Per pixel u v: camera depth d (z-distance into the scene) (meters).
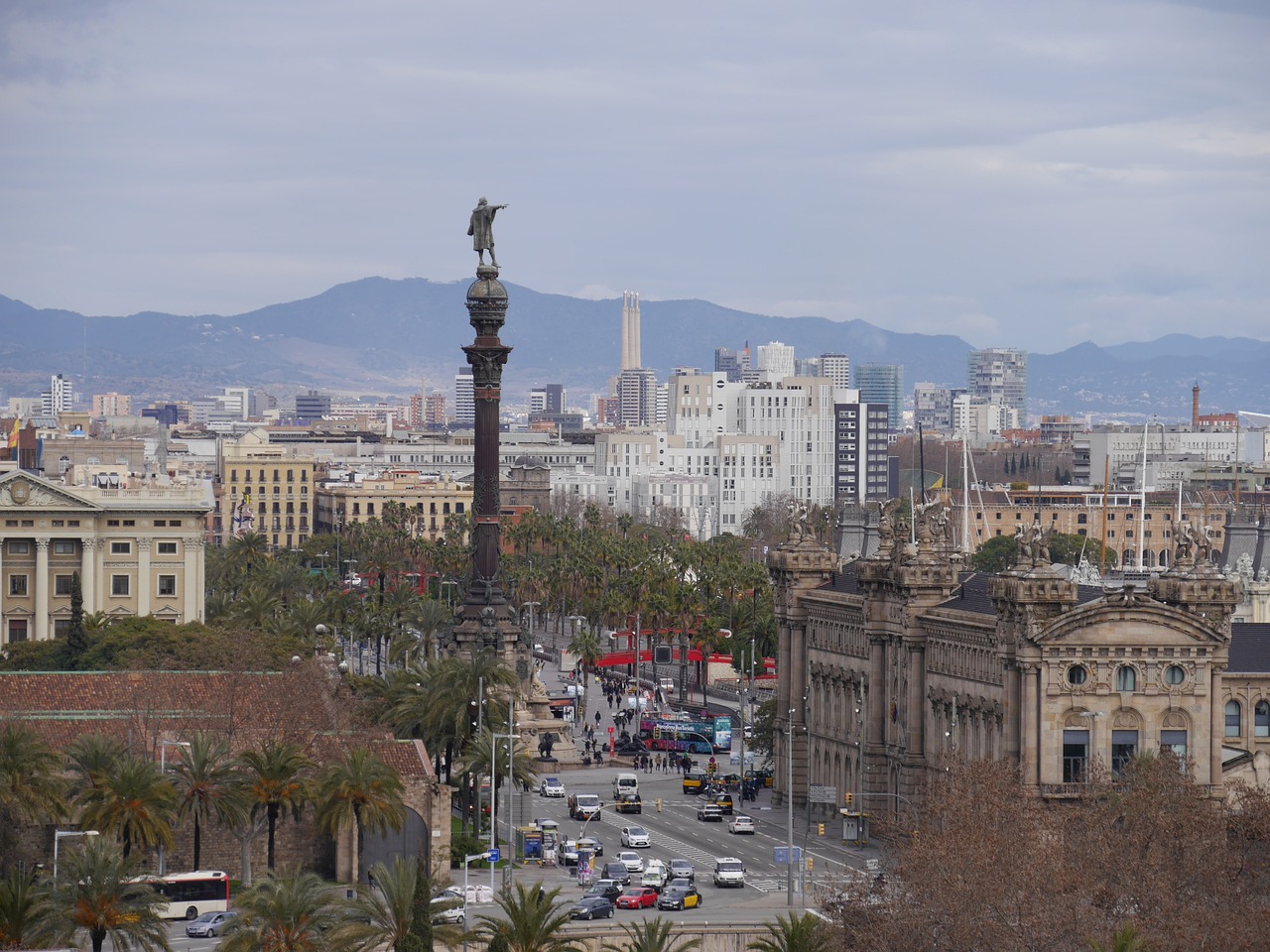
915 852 196.38
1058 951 186.62
